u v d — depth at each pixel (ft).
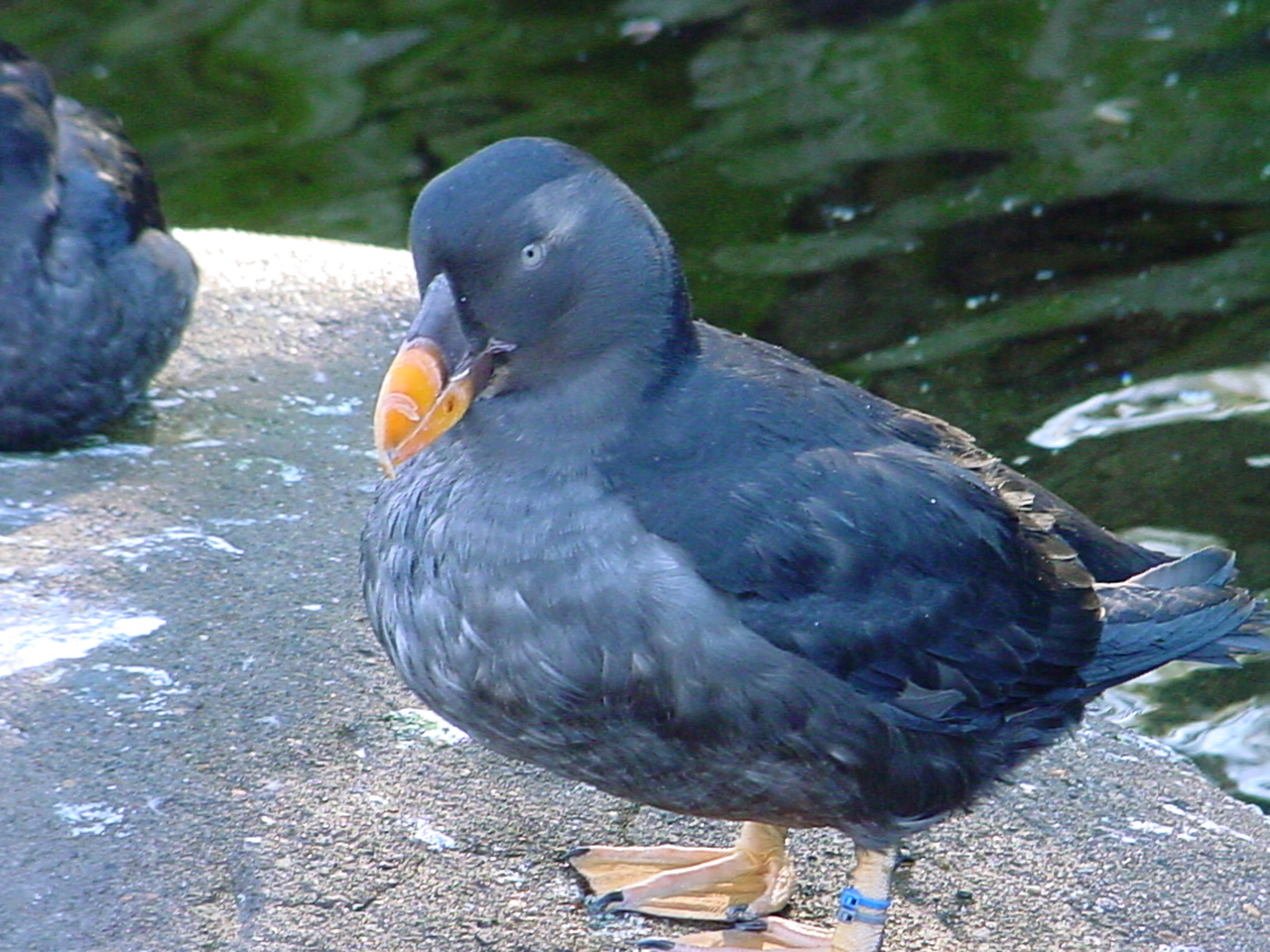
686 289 22.11
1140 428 39.75
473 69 58.49
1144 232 47.39
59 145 33.27
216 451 32.96
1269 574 34.96
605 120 54.75
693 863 24.26
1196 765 30.42
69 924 21.52
